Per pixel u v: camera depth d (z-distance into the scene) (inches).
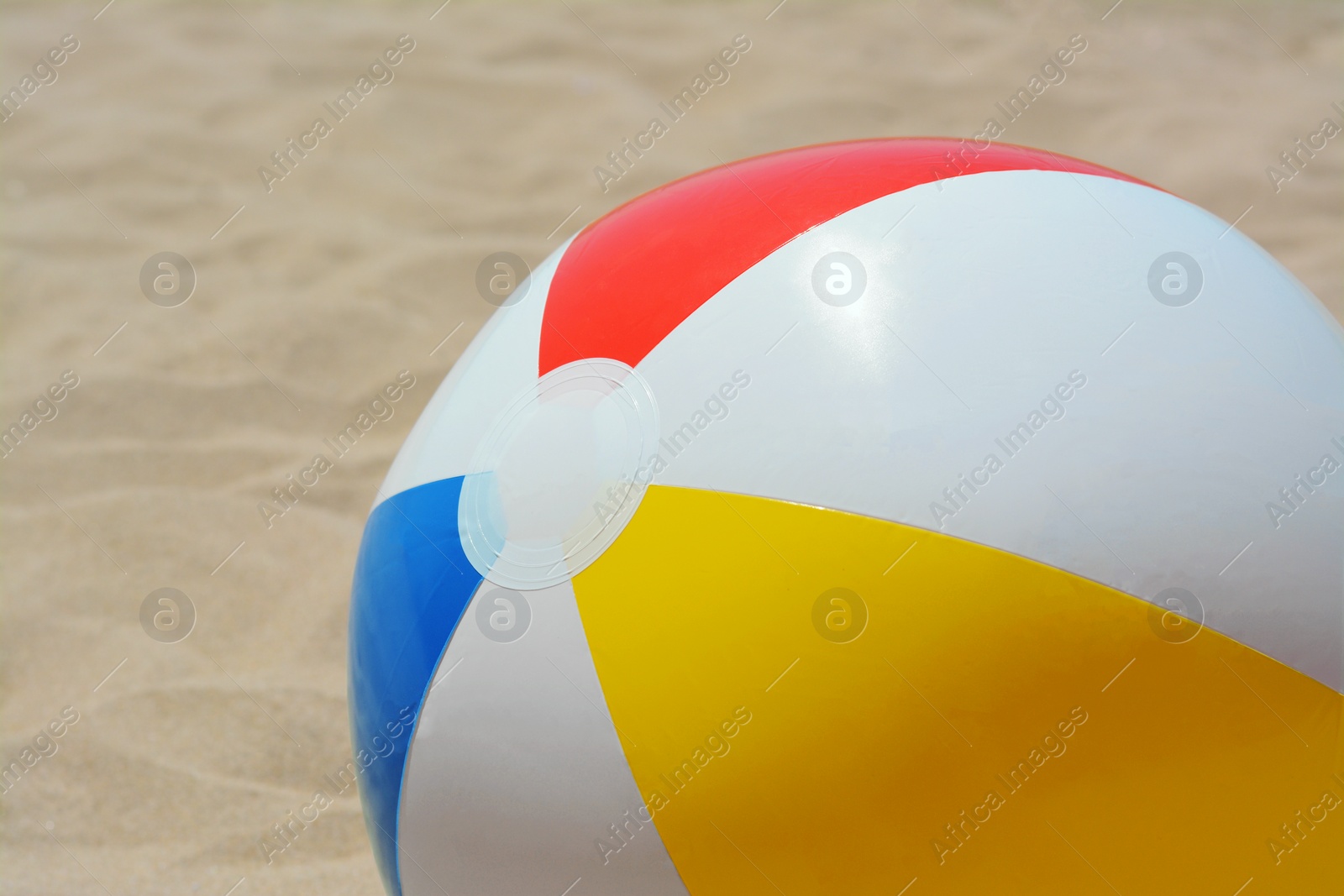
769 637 53.8
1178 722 53.8
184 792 112.5
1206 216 68.9
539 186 232.1
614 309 64.4
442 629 60.4
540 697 56.9
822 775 53.7
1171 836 54.4
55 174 242.5
